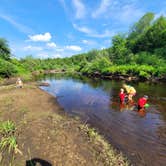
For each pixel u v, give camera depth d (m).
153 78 40.22
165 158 7.74
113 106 16.56
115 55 71.12
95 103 18.00
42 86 32.59
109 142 9.12
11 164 6.31
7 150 7.16
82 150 7.63
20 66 68.31
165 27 63.38
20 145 7.59
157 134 10.26
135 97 20.53
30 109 14.21
